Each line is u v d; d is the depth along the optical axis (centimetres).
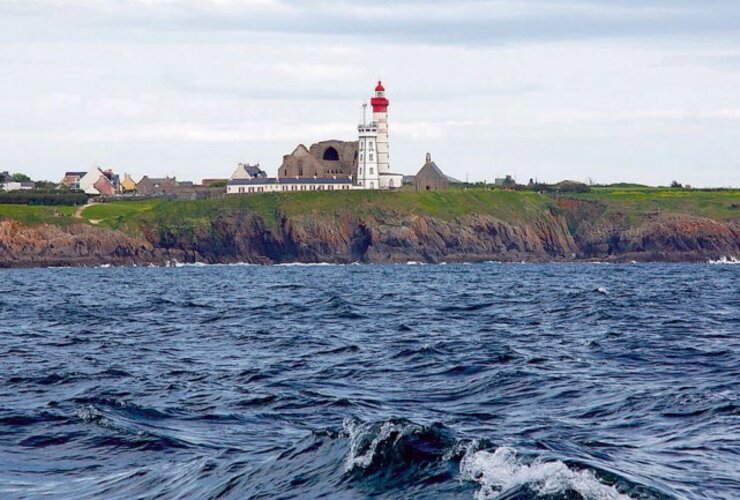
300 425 4809
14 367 7094
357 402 5428
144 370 6925
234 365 7212
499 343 8462
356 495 3272
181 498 3469
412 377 6469
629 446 4150
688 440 4256
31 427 4728
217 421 4916
